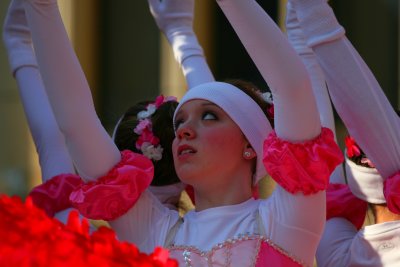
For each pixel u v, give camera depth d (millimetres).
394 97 18109
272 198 7070
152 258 4840
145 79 18781
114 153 7191
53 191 8219
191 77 8891
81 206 7000
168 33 9320
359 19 18297
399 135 7586
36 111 8797
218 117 7273
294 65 6758
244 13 6656
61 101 7008
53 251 4633
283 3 17594
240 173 7301
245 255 6816
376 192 7980
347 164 8234
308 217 6879
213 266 6797
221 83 7457
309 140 6855
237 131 7273
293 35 8883
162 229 7164
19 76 9031
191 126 7250
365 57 18266
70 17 18703
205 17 18578
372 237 7848
